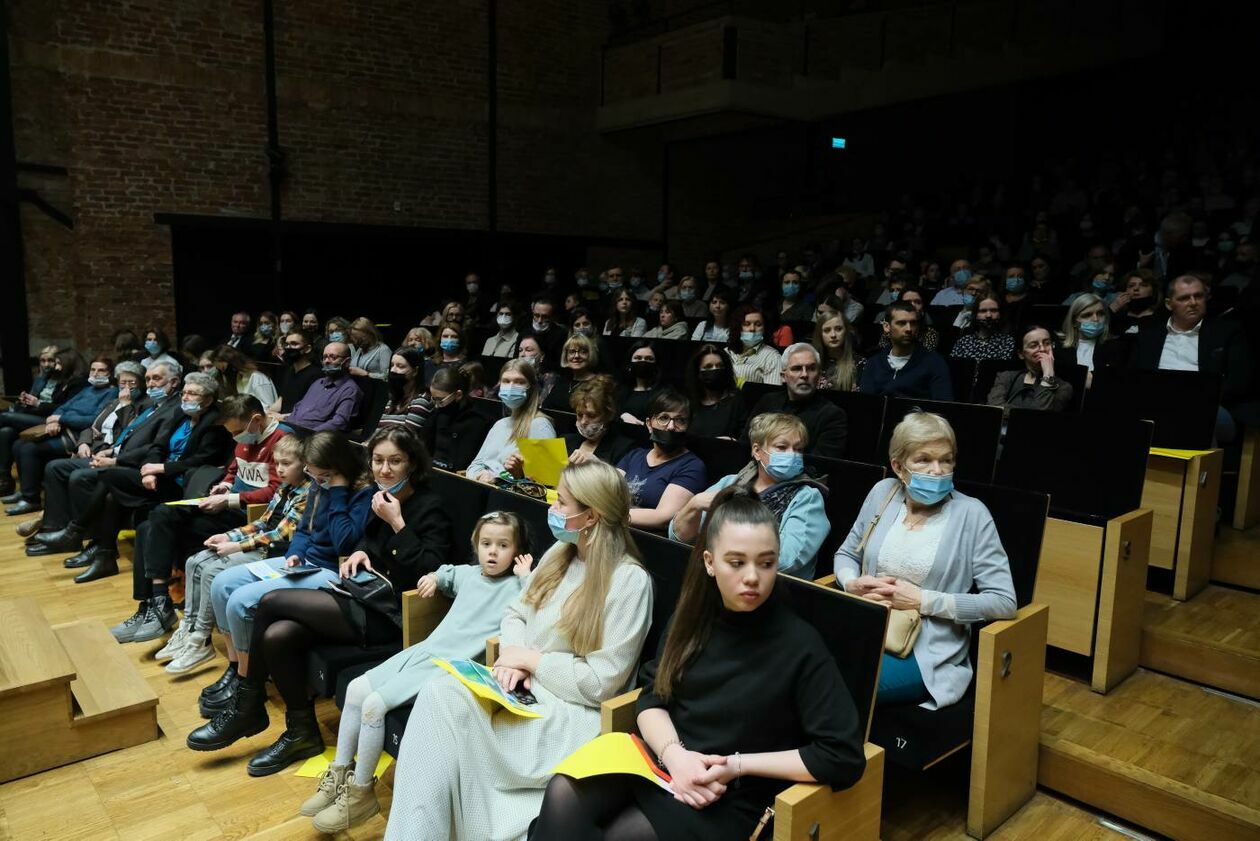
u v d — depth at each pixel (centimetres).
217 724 298
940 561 241
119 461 483
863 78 1128
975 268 910
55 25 870
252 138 981
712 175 1318
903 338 415
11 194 843
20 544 538
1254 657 282
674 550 232
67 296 904
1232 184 1019
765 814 178
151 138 926
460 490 317
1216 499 346
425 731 208
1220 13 1279
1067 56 1224
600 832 182
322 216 1029
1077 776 250
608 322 801
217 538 359
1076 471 321
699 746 186
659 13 1212
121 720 305
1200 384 349
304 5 996
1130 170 1151
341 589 291
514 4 1137
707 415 411
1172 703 283
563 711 218
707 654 188
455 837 209
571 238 1207
